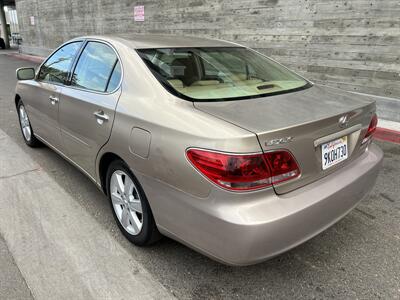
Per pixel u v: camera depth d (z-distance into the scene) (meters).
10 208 3.16
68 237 2.74
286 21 7.07
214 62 2.77
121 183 2.63
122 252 2.57
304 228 2.00
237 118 1.98
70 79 3.25
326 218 2.15
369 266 2.46
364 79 6.21
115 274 2.35
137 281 2.29
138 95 2.41
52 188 3.53
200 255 2.54
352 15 6.08
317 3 6.50
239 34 8.05
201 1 8.71
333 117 2.13
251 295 2.20
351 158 2.41
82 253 2.55
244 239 1.81
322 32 6.57
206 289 2.24
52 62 3.73
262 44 7.64
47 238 2.72
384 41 5.80
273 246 1.90
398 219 3.05
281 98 2.39
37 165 4.09
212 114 2.04
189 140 1.93
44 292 2.19
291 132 1.91
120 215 2.71
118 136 2.43
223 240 1.87
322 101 2.42
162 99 2.26
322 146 2.12
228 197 1.83
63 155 3.62
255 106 2.19
